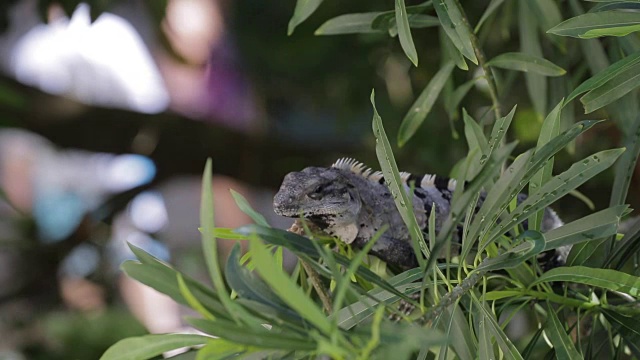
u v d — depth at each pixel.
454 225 2.03
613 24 2.13
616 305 2.26
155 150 3.72
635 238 2.20
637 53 2.13
